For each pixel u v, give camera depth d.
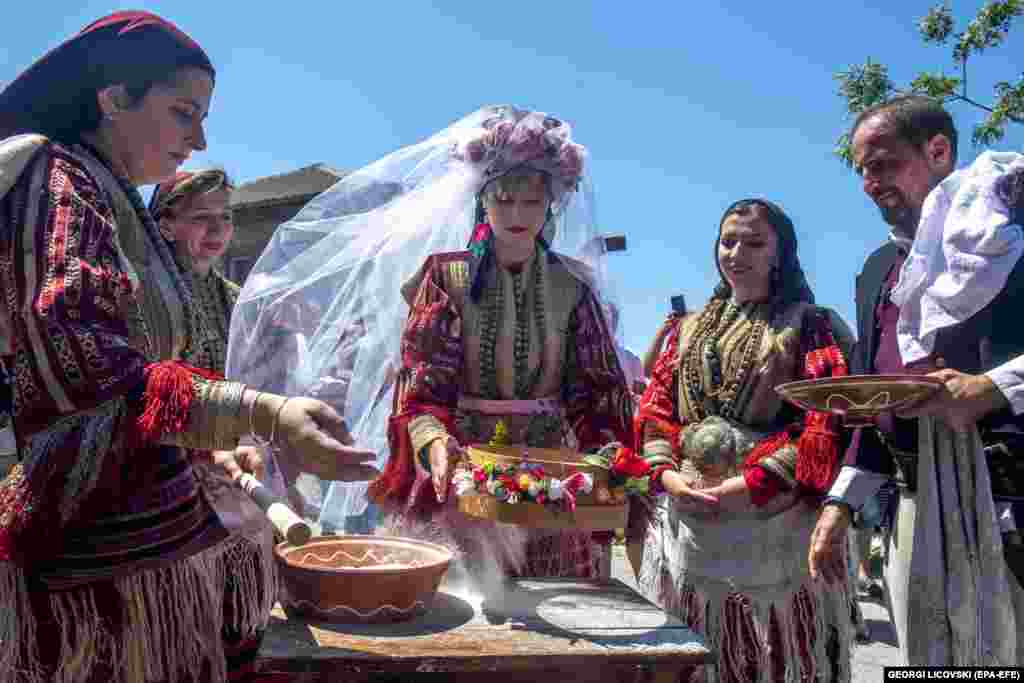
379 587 1.52
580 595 1.81
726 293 2.59
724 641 2.28
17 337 1.14
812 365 2.27
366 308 2.36
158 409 1.10
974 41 10.05
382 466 2.29
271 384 2.45
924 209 1.79
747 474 2.22
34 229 1.14
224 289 2.54
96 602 1.21
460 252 2.12
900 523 1.90
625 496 1.76
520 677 1.50
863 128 2.00
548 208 2.15
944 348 1.77
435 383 1.96
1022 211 1.70
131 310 1.26
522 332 2.06
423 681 1.48
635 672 1.49
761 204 2.44
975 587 1.67
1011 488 1.69
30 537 1.13
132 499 1.25
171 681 1.28
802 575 2.26
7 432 1.33
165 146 1.38
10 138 1.22
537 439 2.04
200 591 1.34
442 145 2.25
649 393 2.58
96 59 1.31
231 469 1.61
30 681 1.19
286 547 1.67
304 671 1.35
